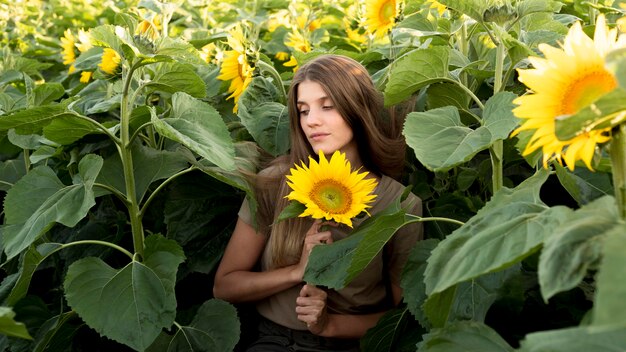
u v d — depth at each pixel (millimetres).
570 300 2158
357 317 2492
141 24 2709
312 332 2434
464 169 2730
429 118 1968
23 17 5953
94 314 2117
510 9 2146
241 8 4852
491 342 1560
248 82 2764
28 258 2219
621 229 1154
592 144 1317
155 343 2369
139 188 2441
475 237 1461
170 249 2258
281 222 2490
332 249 2154
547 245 1275
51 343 2492
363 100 2477
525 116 1382
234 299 2570
